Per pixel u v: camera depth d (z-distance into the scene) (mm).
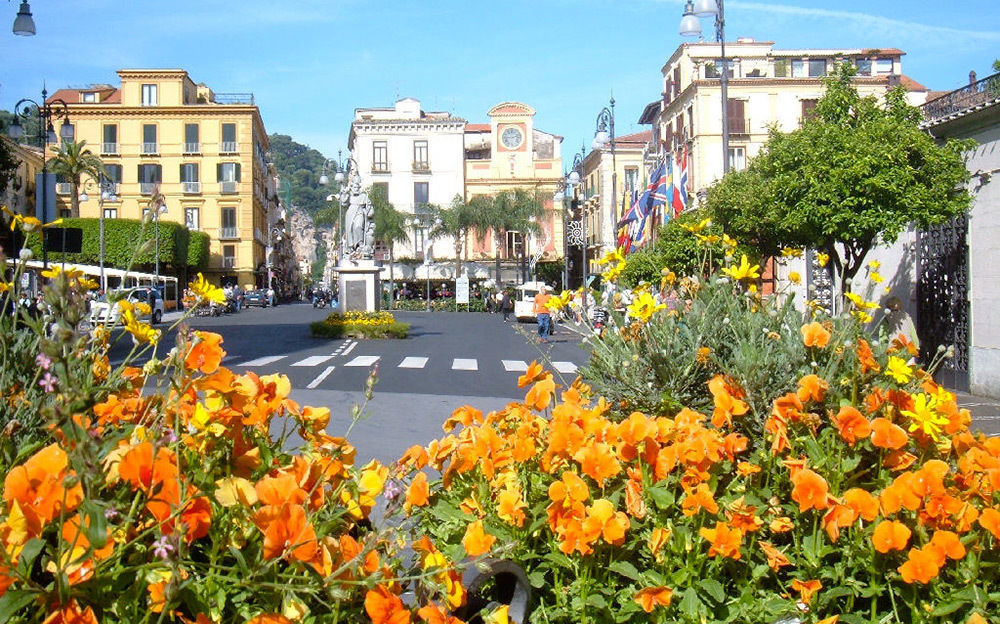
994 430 11852
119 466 1996
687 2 21703
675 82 57438
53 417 1821
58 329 1851
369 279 35844
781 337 4152
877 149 16609
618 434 3139
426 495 3043
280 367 19141
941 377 17703
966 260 17000
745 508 3100
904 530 2924
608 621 2963
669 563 3055
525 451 3191
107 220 63156
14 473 1883
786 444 3352
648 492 3090
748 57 53531
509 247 83000
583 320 4617
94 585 1885
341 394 13492
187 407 2551
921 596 3123
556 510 2916
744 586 3158
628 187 72812
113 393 2660
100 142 76562
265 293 78625
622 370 4289
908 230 19406
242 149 77875
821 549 3127
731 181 21906
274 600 2111
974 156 17031
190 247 71688
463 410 3689
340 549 2264
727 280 4844
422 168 81125
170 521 2021
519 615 2854
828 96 18250
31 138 70750
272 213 107375
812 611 3021
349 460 2848
